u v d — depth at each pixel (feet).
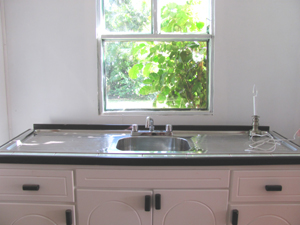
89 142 5.21
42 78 6.16
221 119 6.30
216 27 6.04
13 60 6.09
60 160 4.19
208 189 4.33
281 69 6.16
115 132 6.10
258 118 5.96
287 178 4.32
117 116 6.30
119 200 4.35
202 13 6.26
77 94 6.23
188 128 6.10
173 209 4.37
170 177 4.29
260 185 4.33
